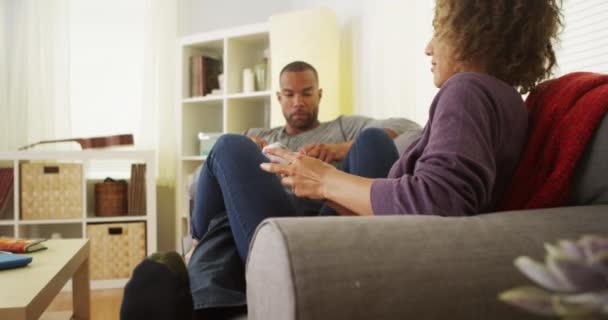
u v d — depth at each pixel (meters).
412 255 0.54
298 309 0.49
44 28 3.16
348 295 0.50
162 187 3.52
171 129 3.46
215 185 1.20
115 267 2.92
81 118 3.40
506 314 0.53
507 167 0.80
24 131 3.16
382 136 1.28
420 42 2.46
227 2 3.61
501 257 0.56
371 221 0.58
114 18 3.45
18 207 2.79
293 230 0.54
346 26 3.04
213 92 3.34
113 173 3.37
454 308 0.52
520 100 0.82
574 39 1.78
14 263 1.22
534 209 0.72
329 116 2.80
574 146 0.76
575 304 0.25
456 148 0.68
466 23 0.85
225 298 0.93
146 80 3.39
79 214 2.88
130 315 0.90
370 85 2.81
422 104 2.45
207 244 1.09
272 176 1.08
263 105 3.53
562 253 0.26
